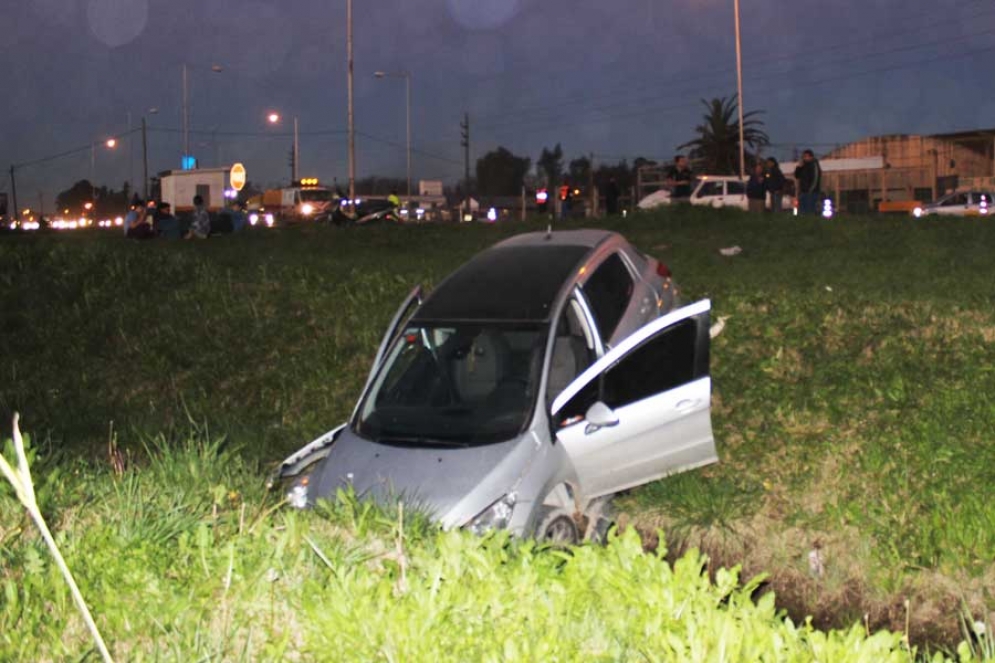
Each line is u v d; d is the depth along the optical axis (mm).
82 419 11734
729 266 19047
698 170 68875
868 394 10484
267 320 14328
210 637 4312
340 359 13062
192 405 12281
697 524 9078
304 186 53625
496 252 9992
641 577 4324
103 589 4633
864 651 3738
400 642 3924
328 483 7855
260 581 4738
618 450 8273
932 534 8227
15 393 12430
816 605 8367
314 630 4254
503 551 4773
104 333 14172
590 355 8930
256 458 9273
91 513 5777
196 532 5227
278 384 12617
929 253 19062
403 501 7352
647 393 8398
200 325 14305
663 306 10453
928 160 61188
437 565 4477
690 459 8570
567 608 4207
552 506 8141
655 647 3939
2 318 14578
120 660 4211
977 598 7859
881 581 8172
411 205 58312
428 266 17969
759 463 9742
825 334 12164
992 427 9492
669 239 22812
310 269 16984
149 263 16766
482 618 4152
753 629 3893
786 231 22438
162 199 48844
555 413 8094
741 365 11672
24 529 5387
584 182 79500
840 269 17984
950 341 11578
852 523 8656
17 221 61906
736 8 44188
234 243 25234
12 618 4301
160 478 6977
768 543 8852
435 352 8711
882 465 9211
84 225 69188
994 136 59250
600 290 9508
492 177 105438
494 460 7730
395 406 8492
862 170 58594
